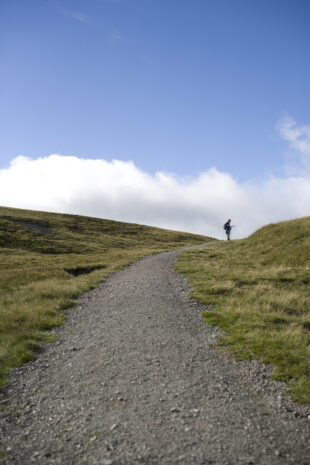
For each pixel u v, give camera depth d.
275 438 6.30
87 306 16.45
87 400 7.77
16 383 8.71
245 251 35.97
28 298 17.42
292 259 29.34
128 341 11.53
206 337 11.89
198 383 8.46
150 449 5.98
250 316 13.83
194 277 22.03
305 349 10.29
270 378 8.70
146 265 28.55
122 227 82.19
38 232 62.81
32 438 6.44
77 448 6.11
